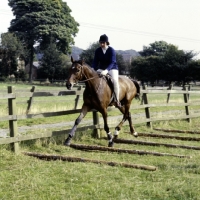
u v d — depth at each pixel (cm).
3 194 545
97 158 798
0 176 633
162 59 6044
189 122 1468
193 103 1499
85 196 544
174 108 2100
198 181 618
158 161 776
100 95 891
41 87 5044
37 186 583
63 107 1791
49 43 7756
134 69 6378
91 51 7100
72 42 8275
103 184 599
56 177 634
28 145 876
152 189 573
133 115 1672
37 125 1330
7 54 6925
